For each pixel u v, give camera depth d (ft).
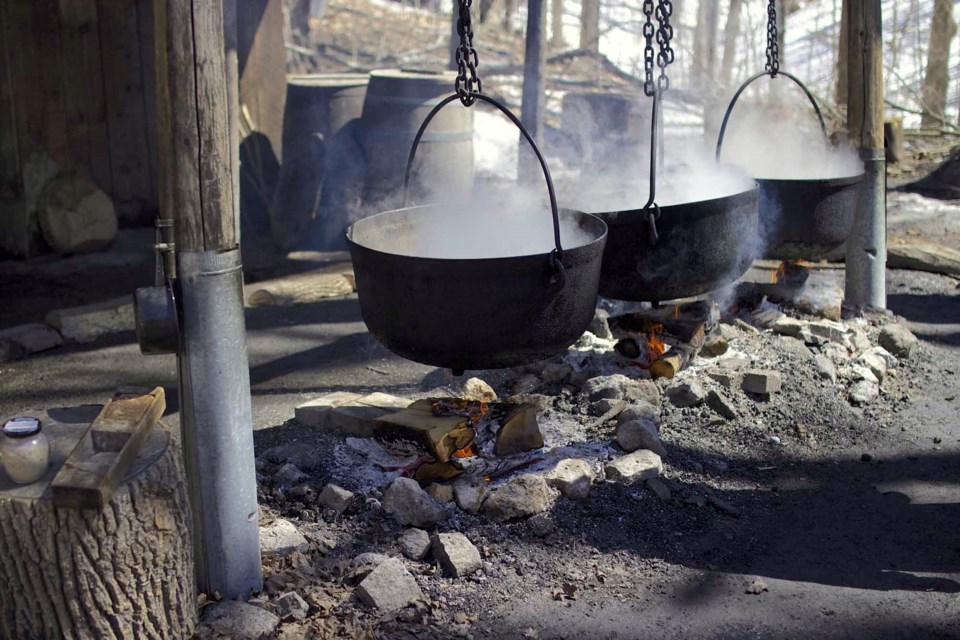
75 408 9.88
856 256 19.12
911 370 17.06
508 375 15.61
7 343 17.94
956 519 12.19
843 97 31.60
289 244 25.49
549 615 10.06
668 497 12.31
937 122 36.01
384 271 10.18
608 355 15.79
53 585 8.27
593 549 11.23
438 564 10.77
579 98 31.24
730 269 13.64
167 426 9.43
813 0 43.65
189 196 9.01
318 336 19.07
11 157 23.11
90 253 24.12
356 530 11.35
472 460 12.53
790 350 16.51
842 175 18.75
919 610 10.23
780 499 12.69
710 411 14.48
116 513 8.30
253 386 16.30
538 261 9.90
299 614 9.68
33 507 8.11
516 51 41.65
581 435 13.43
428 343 10.23
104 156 25.40
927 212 25.96
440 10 46.80
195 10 8.76
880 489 13.00
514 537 11.36
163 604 8.86
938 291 21.72
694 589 10.59
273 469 12.60
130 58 25.38
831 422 14.76
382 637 9.53
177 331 9.16
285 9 40.57
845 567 11.09
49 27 23.57
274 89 28.12
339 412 13.43
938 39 36.42
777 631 9.87
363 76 28.60
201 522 9.68
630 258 13.21
